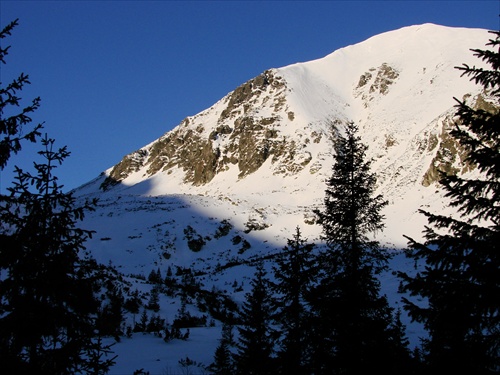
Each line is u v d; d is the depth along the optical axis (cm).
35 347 1005
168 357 3791
